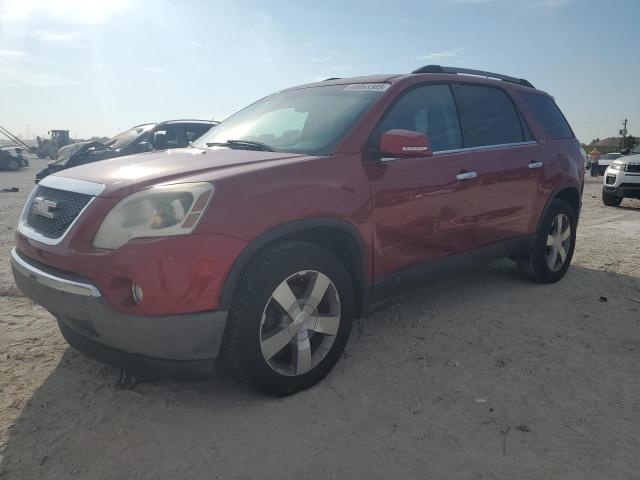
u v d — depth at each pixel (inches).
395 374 126.9
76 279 102.2
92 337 107.8
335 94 152.3
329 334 121.0
